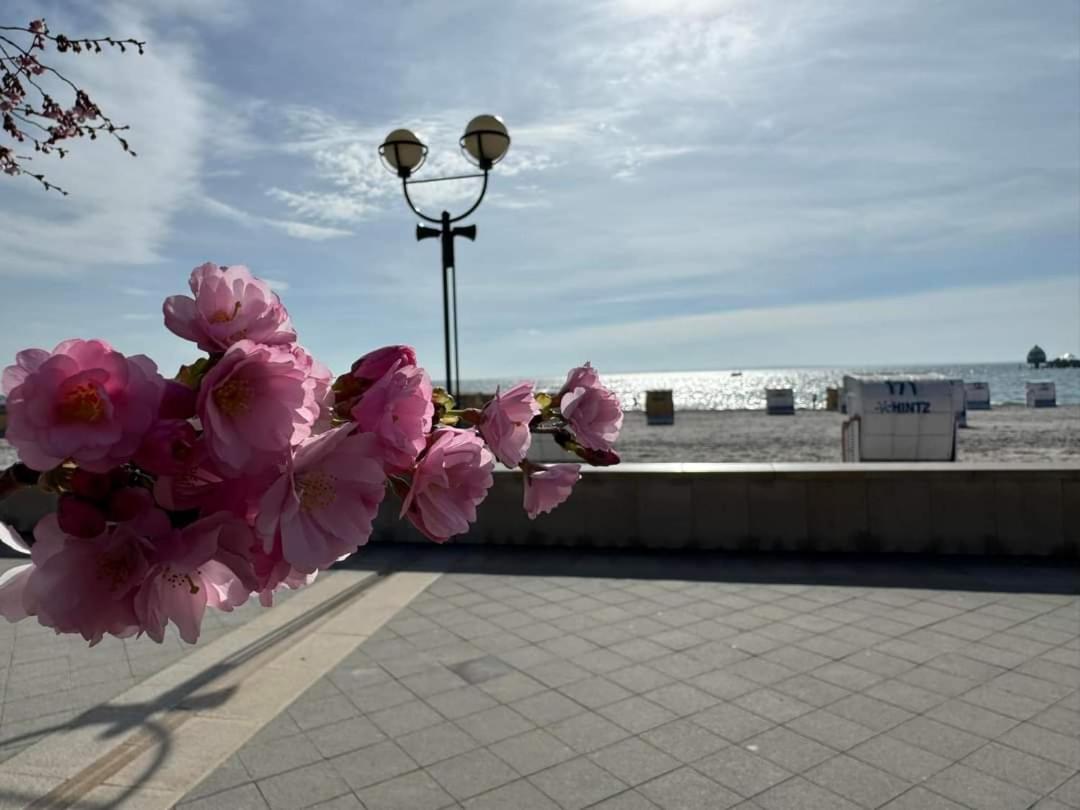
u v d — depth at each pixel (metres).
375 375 0.90
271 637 6.41
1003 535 8.83
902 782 4.07
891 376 14.41
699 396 122.31
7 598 0.74
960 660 5.76
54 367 0.66
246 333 0.82
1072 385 95.00
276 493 0.71
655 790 4.04
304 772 4.21
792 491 9.24
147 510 0.68
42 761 4.30
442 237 11.02
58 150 3.46
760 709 4.97
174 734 4.65
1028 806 3.83
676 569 8.65
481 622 6.83
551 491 1.03
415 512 0.88
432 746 4.51
